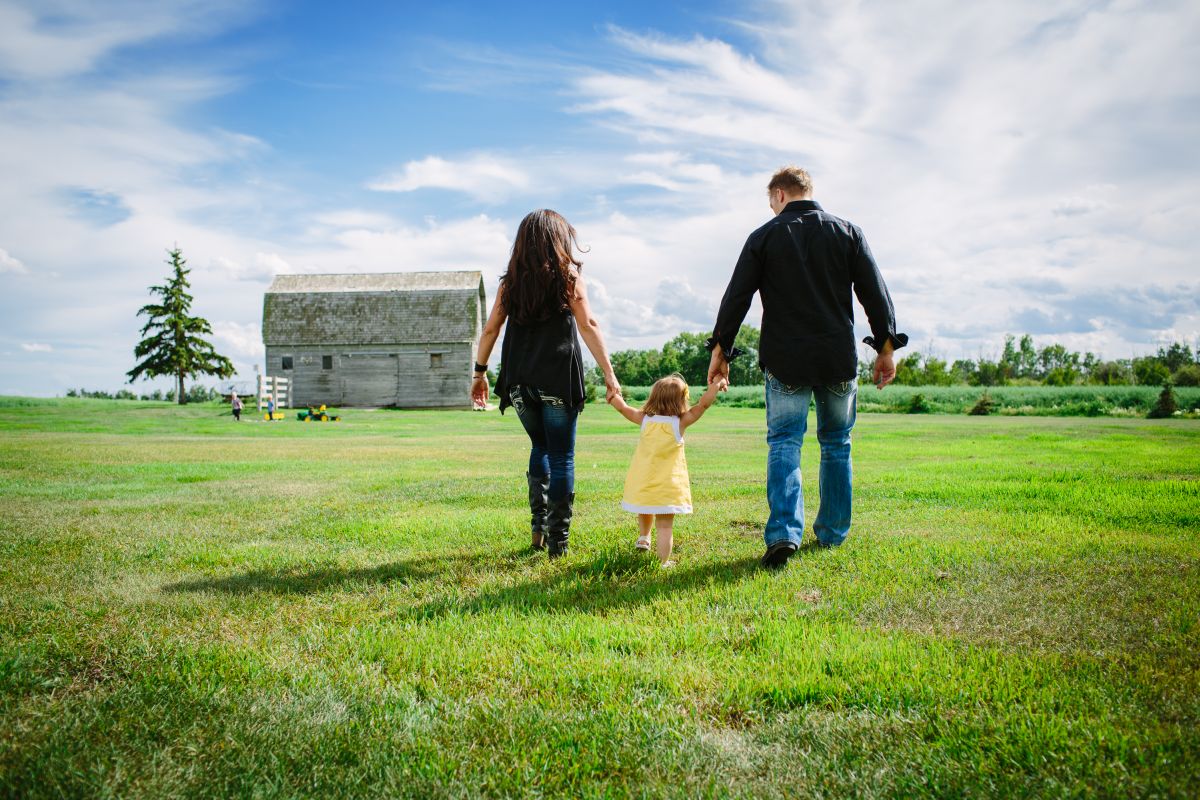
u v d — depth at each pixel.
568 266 4.16
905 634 2.69
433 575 3.77
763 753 1.84
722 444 14.89
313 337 45.00
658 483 4.12
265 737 1.90
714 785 1.67
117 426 22.97
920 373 67.62
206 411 35.00
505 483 7.82
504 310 4.27
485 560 4.10
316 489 7.34
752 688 2.22
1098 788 1.63
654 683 2.28
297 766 1.77
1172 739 1.81
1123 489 6.14
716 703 2.14
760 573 3.65
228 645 2.64
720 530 4.91
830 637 2.66
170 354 55.34
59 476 8.59
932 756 1.79
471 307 45.25
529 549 4.38
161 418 28.41
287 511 5.88
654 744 1.88
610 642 2.67
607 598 3.30
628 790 1.66
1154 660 2.36
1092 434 16.61
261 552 4.30
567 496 4.22
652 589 3.45
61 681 2.29
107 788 1.64
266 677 2.32
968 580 3.39
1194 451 10.84
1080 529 4.53
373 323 45.22
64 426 22.36
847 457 4.28
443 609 3.13
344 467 9.92
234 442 15.98
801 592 3.31
